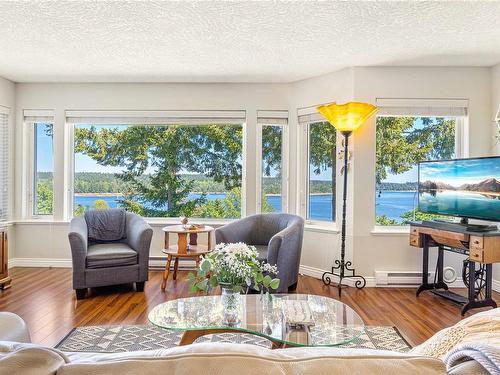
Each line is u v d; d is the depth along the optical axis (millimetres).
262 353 668
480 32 3080
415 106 4082
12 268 4719
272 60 3855
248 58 3787
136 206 5035
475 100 4062
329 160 4480
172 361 636
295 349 762
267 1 2561
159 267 4805
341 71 4195
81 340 2631
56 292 3746
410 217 4273
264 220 4254
